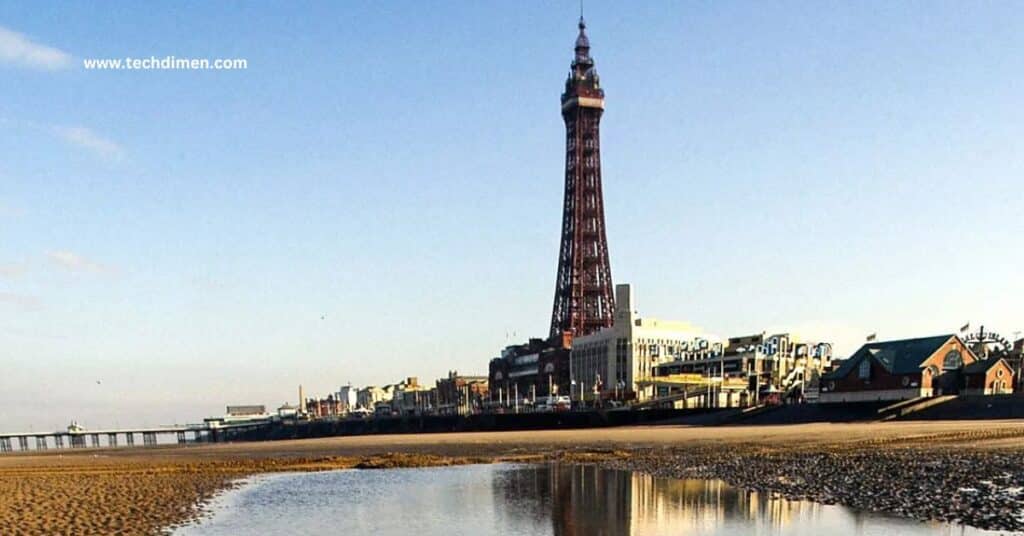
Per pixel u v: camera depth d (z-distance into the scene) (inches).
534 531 1033.5
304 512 1264.8
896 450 2060.8
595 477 1717.5
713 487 1440.7
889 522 993.5
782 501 1222.9
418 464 2289.6
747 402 5846.5
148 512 1270.9
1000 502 1106.7
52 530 1084.5
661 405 5984.3
